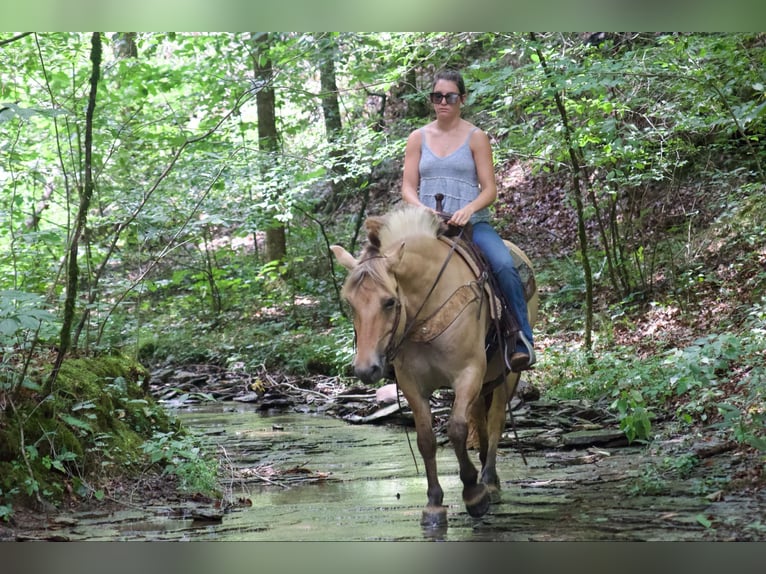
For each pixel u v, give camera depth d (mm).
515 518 5371
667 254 13453
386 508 5879
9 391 6098
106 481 6242
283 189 14453
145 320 16906
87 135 6387
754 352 8531
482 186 6066
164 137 11945
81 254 10680
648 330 11578
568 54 10633
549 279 14555
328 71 14898
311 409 11383
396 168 20828
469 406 5398
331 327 15664
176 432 7375
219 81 13078
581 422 8531
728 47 9289
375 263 5066
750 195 12969
